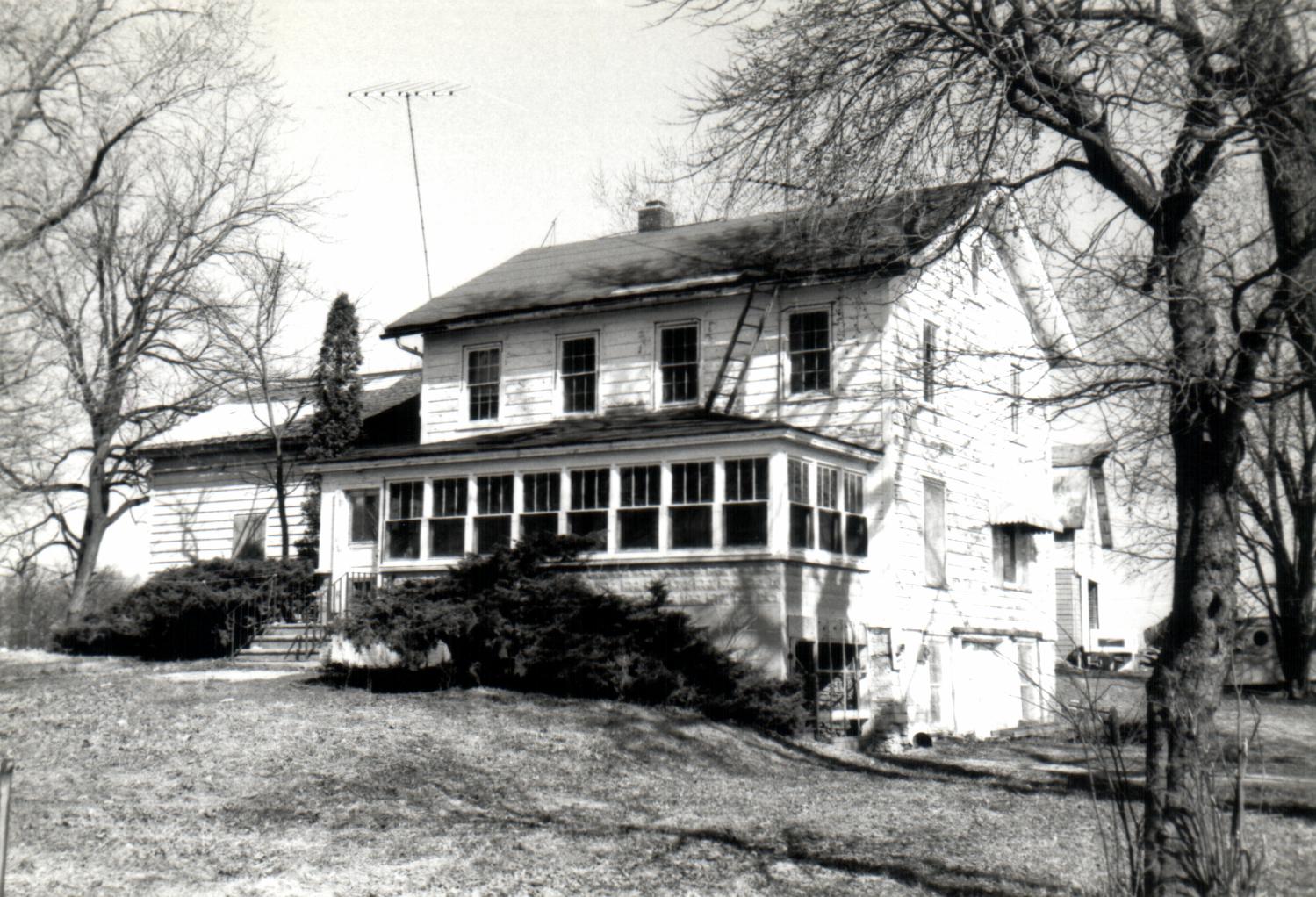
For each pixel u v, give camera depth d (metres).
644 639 20.83
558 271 29.33
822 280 23.70
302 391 34.09
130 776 14.55
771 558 21.58
